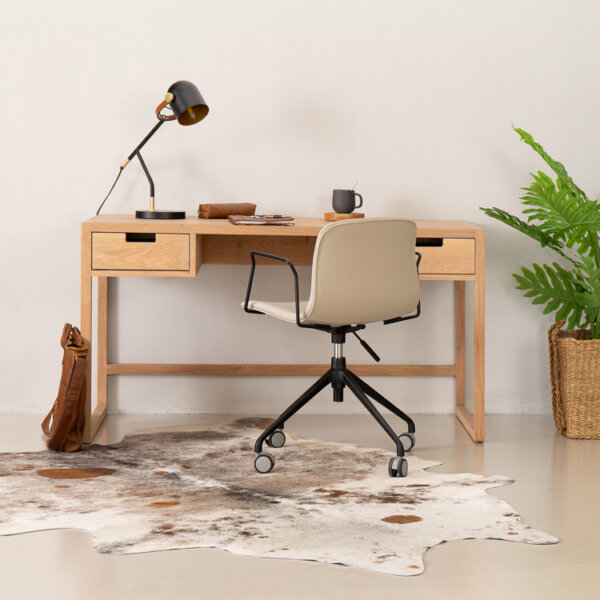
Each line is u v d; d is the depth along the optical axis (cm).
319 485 266
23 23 358
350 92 367
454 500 251
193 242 310
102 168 365
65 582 194
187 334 374
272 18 364
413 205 372
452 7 366
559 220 334
